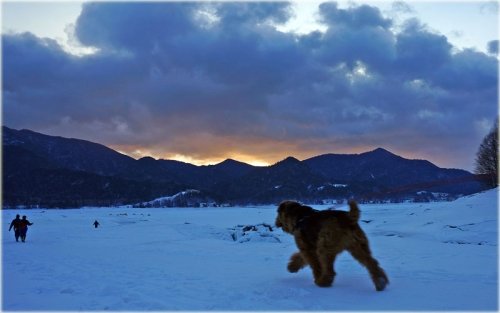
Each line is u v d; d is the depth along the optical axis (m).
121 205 197.50
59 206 184.25
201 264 12.42
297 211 8.20
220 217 83.31
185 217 83.62
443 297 6.68
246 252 17.19
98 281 9.16
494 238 22.41
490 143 51.16
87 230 39.09
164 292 7.65
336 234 7.43
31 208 172.62
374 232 29.98
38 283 8.99
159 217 83.25
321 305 6.29
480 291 7.15
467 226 25.75
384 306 6.15
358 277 8.65
